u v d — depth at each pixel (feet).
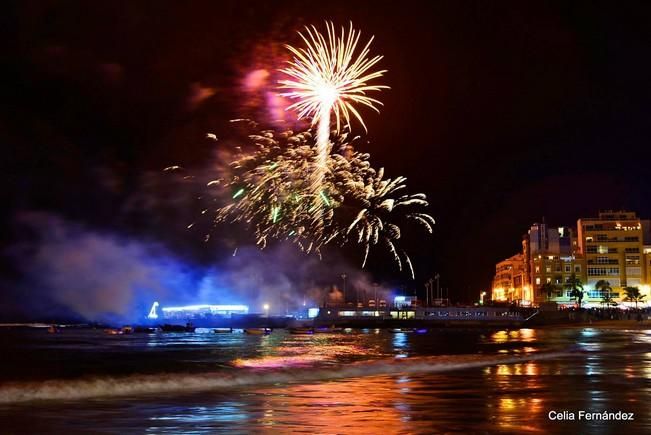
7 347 291.99
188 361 184.03
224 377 105.70
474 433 61.82
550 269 616.80
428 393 88.79
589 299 603.67
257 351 233.14
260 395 88.48
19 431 65.67
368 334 419.74
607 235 610.65
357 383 100.83
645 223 629.92
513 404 78.28
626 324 484.33
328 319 565.12
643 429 63.36
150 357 207.92
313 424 67.15
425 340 317.22
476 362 134.72
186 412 75.31
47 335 472.44
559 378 106.22
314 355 205.26
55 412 76.28
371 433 62.49
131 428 66.59
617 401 79.66
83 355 226.17
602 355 159.43
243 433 63.46
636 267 602.44
